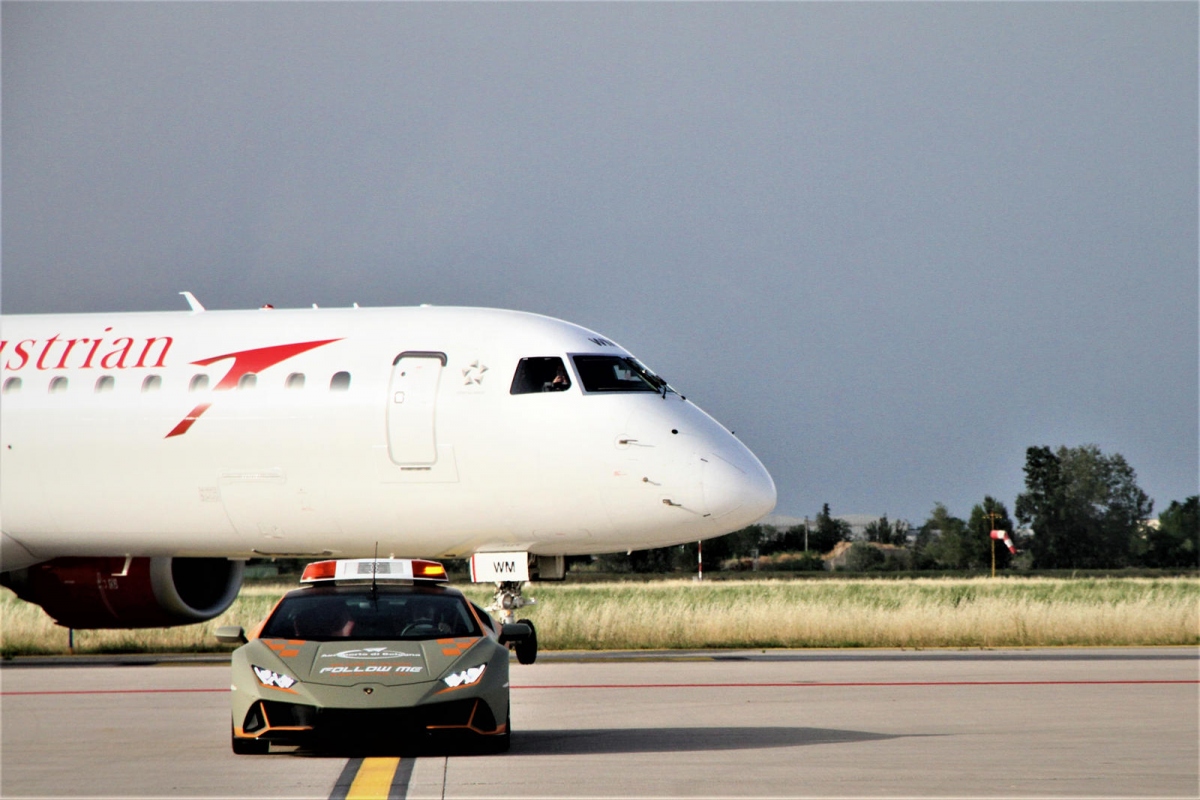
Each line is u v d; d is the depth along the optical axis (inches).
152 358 3122.5
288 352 3048.7
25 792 1400.1
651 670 2787.9
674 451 2874.0
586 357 2955.2
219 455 3014.3
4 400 3139.8
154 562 3307.1
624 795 1349.7
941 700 2207.2
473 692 1608.0
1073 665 2866.6
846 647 3481.8
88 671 2930.6
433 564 1955.0
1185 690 2349.9
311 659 1644.9
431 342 2999.5
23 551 3243.1
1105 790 1369.3
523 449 2883.9
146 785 1435.8
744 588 7042.3
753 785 1403.8
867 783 1412.4
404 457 2925.7
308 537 3056.1
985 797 1331.2
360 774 1491.1
